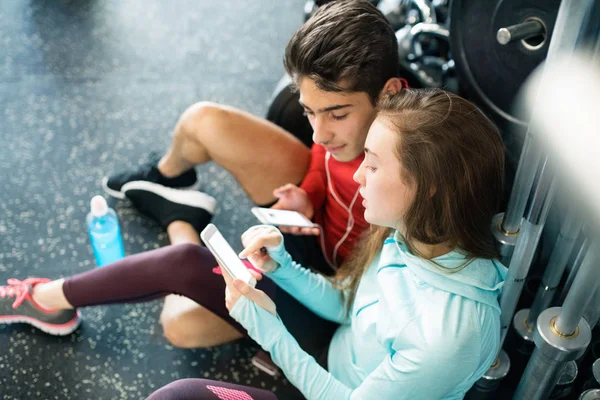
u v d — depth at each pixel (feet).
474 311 3.29
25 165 6.92
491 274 3.45
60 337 5.39
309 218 5.05
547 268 4.01
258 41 8.71
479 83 4.98
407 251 3.58
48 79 8.00
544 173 3.02
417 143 3.20
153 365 5.26
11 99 7.71
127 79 8.05
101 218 5.59
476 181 3.29
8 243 6.15
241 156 5.32
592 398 3.92
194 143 5.58
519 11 4.43
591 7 2.73
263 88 8.01
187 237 5.82
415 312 3.40
